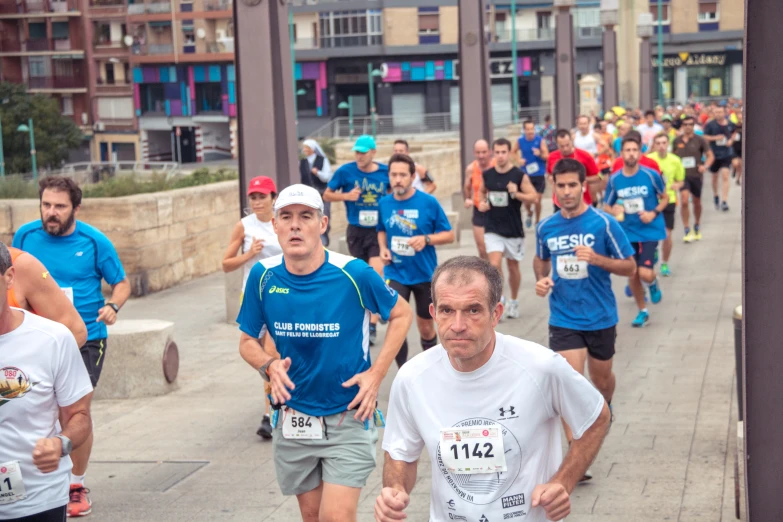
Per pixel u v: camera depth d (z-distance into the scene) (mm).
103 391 9375
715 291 14000
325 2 82625
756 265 3844
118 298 6605
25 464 4023
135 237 14938
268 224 8125
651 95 49875
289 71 10898
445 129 78188
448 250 18906
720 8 86562
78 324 5180
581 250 6770
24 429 4016
